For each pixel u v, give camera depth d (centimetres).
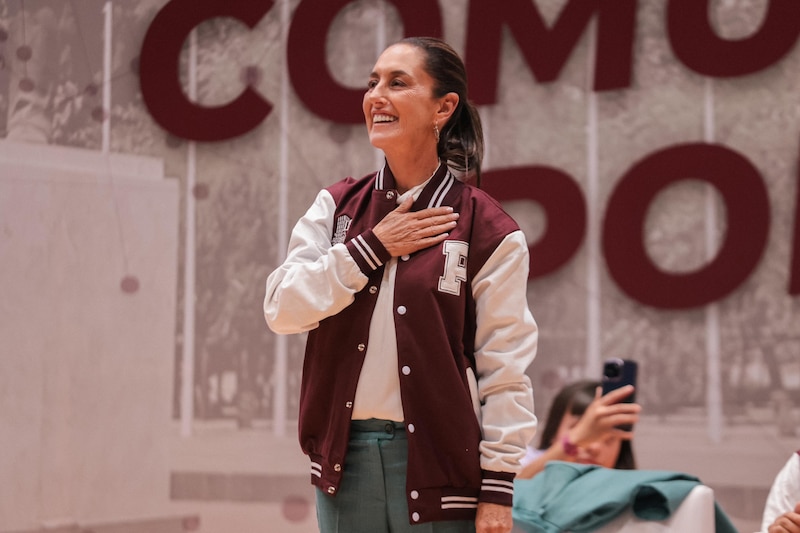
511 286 499
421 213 504
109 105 1188
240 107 1177
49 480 1134
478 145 558
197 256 1177
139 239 1175
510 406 488
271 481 1138
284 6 1187
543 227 1102
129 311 1166
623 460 760
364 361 490
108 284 1166
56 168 1173
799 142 1039
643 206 1069
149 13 1200
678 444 1048
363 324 493
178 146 1186
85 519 1136
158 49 1191
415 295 489
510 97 1123
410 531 482
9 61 1183
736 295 1043
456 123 551
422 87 521
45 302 1153
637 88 1089
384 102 518
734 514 1028
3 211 1154
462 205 517
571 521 605
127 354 1161
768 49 1046
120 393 1155
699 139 1069
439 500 480
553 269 1087
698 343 1050
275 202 1168
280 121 1175
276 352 1152
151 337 1167
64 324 1154
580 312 1084
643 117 1085
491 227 506
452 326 495
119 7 1199
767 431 1025
